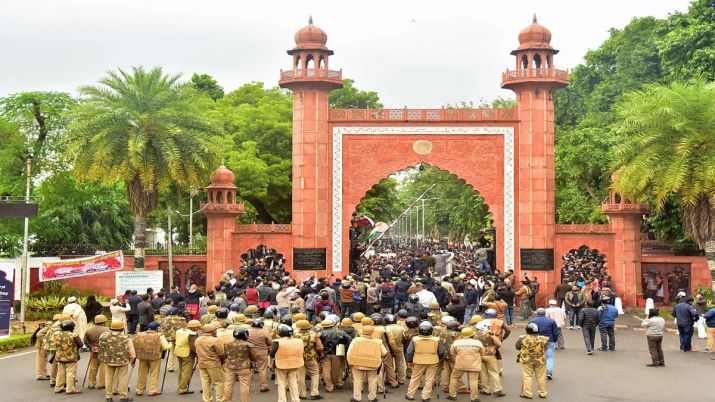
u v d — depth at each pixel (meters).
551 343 14.92
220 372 12.67
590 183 34.50
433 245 59.16
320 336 13.76
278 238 28.27
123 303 18.33
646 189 23.30
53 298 24.56
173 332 15.16
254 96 41.94
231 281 22.78
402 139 28.20
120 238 36.41
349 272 28.08
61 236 33.03
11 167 29.97
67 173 30.30
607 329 18.20
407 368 15.28
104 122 24.41
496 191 27.98
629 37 40.41
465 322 21.00
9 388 14.27
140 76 25.25
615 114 34.72
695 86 22.98
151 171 24.39
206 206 28.11
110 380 13.01
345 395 13.66
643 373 15.51
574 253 34.47
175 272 28.61
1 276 19.03
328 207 28.09
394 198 54.38
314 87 28.02
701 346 19.03
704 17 29.97
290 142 37.59
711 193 21.72
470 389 13.19
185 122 25.44
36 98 30.08
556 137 38.53
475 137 28.09
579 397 13.44
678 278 27.45
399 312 14.84
